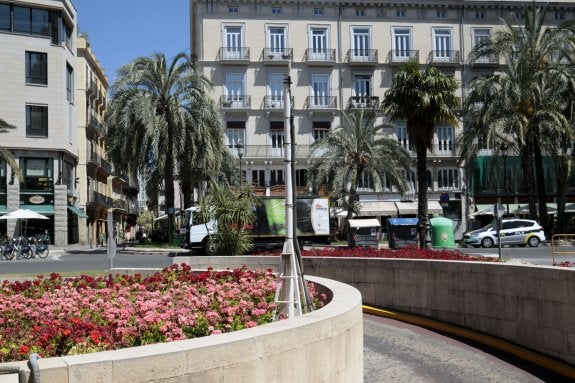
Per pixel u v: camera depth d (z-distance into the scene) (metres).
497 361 9.39
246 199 23.39
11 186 43.84
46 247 34.50
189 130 36.88
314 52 53.94
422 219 25.23
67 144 46.75
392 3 55.06
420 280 12.83
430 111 24.59
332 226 51.09
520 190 55.06
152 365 3.98
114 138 37.19
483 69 56.00
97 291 9.41
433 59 55.31
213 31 52.81
